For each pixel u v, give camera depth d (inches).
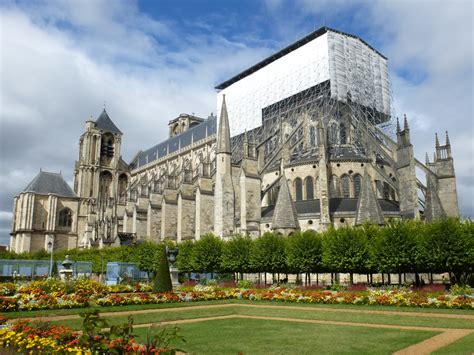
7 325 714.8
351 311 1202.0
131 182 6127.0
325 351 677.9
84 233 4921.3
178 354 639.8
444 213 2300.7
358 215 2246.6
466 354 633.6
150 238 3646.7
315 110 3270.2
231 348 705.6
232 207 2709.2
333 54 3378.4
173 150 5551.2
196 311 1248.8
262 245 2171.5
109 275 2935.5
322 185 2431.1
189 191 3371.1
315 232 2212.1
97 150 5821.9
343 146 3065.9
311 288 1753.2
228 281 2298.2
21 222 4795.8
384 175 2664.9
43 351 504.7
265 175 3061.0
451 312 1136.8
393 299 1295.5
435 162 2741.1
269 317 1142.3
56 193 5093.5
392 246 1771.7
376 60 3718.0
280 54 3850.9
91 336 473.4
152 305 1369.3
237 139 4121.6
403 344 730.2
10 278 2615.7
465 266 1649.9
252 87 4111.7
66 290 1439.5
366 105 3447.3
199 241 2496.3
